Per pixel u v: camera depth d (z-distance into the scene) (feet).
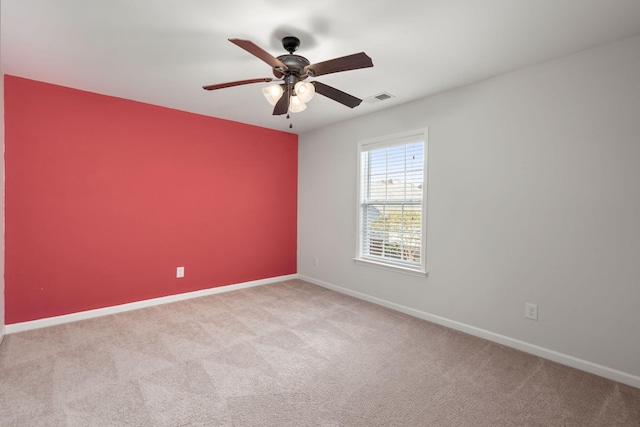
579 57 7.34
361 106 11.37
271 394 6.32
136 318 10.32
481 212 9.08
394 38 6.85
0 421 5.41
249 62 8.05
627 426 5.49
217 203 13.21
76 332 9.16
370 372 7.18
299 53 7.56
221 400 6.10
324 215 14.47
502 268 8.68
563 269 7.62
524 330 8.28
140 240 11.30
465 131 9.40
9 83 8.92
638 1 5.48
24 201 9.21
